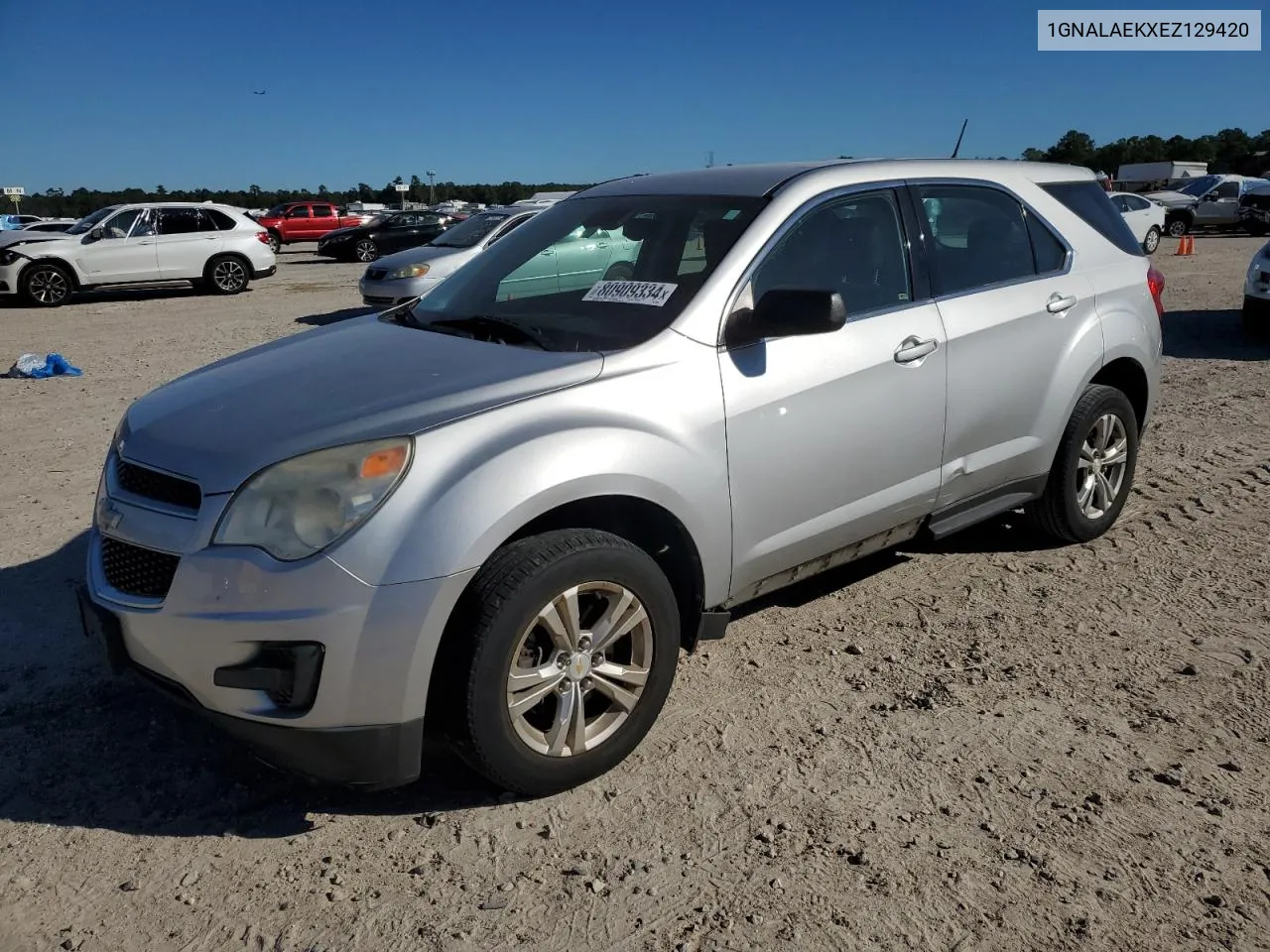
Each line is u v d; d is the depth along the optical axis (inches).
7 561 198.5
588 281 155.7
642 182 174.4
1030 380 178.5
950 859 112.0
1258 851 112.8
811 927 102.3
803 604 179.0
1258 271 425.7
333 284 861.8
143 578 117.4
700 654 160.6
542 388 123.7
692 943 100.3
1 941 101.2
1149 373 205.5
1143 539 205.8
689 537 132.7
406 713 111.3
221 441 117.4
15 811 121.6
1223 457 260.5
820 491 148.3
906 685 149.8
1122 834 115.7
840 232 156.2
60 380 395.9
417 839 116.8
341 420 116.2
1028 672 152.9
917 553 201.8
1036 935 101.0
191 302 714.2
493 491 112.5
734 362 137.5
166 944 101.0
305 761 111.9
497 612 112.8
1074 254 192.7
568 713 122.0
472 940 101.1
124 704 145.6
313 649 107.5
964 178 177.8
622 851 114.2
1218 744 133.4
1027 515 201.3
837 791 124.2
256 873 111.3
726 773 128.5
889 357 154.3
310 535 108.3
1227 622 168.4
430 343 142.6
